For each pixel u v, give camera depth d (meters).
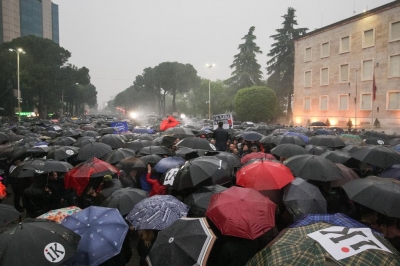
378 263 2.81
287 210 5.22
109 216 4.46
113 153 8.93
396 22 34.53
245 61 67.00
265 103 47.38
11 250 3.28
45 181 7.18
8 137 13.12
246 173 5.84
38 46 61.88
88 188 6.63
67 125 24.20
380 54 36.25
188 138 10.28
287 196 5.29
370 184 4.85
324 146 10.31
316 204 5.18
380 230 4.62
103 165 6.78
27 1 117.56
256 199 4.52
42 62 61.00
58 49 64.25
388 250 3.00
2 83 55.47
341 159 7.89
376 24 36.66
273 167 5.78
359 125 38.72
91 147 9.23
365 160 7.09
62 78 67.88
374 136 13.91
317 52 45.59
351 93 40.12
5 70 54.38
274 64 59.38
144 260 4.64
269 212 4.37
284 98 61.34
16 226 3.56
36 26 122.06
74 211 5.30
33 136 14.68
